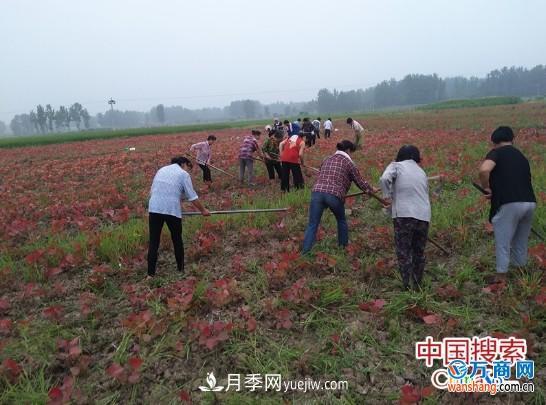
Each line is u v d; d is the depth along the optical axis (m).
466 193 7.91
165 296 4.96
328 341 3.97
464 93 194.50
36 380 3.73
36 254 5.98
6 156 24.23
